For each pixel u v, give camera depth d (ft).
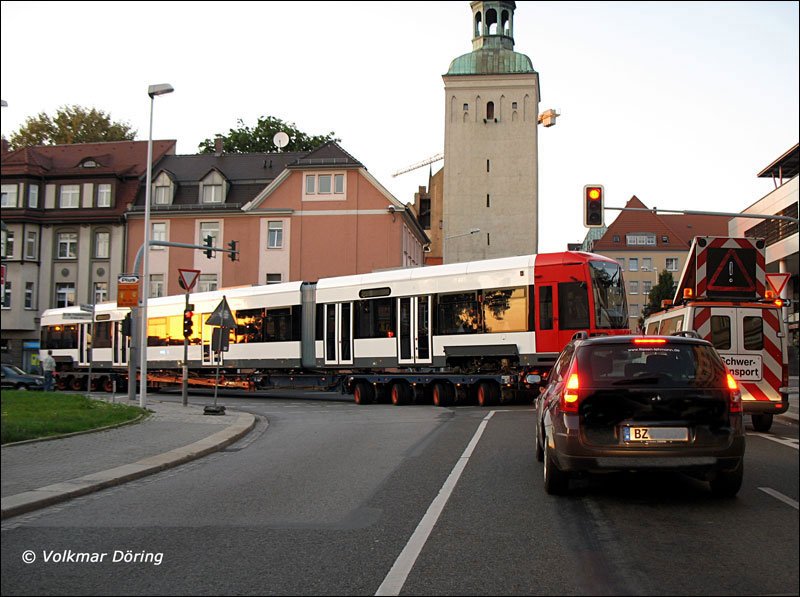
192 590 17.66
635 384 25.76
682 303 50.96
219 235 176.55
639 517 24.31
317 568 19.30
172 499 29.22
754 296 50.11
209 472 36.52
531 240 235.61
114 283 179.42
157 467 36.81
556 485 27.68
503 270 74.84
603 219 70.74
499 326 74.43
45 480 32.24
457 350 77.25
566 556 19.93
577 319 70.18
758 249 50.19
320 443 47.47
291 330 94.17
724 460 25.31
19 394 78.18
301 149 207.31
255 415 73.36
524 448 41.32
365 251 169.68
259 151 206.08
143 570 19.36
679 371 25.98
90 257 180.55
